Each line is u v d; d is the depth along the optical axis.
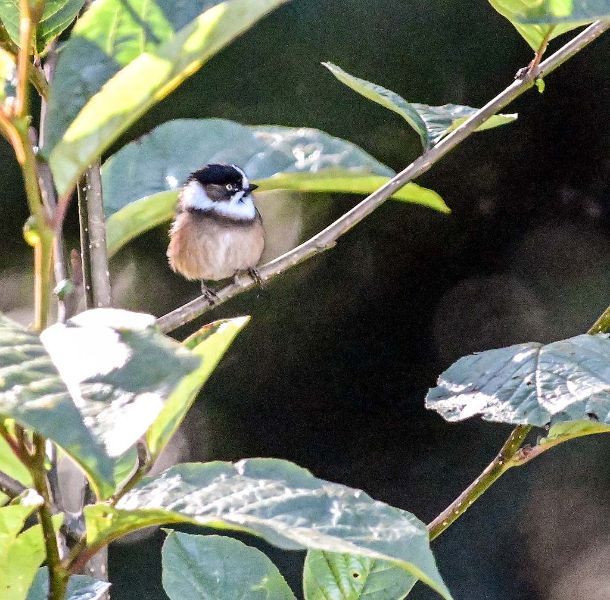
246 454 12.38
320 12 10.84
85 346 2.39
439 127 5.38
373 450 12.40
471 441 12.31
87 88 2.74
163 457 12.31
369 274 12.44
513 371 4.18
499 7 4.41
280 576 3.65
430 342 12.45
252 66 10.84
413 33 10.85
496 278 12.25
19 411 2.21
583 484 11.83
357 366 12.50
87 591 3.42
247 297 12.38
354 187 5.57
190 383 3.04
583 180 12.04
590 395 3.97
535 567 11.54
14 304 10.98
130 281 11.92
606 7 3.67
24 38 2.60
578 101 11.89
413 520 2.85
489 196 12.29
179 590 3.59
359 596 3.61
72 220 10.92
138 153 5.46
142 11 2.75
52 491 3.65
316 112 10.87
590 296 12.00
